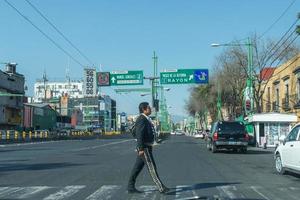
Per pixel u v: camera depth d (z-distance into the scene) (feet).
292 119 142.92
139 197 39.88
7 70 288.71
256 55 176.35
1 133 194.39
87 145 155.74
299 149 51.52
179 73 178.50
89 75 184.34
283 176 56.03
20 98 296.71
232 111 228.63
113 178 53.47
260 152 114.62
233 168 66.49
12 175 57.06
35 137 219.61
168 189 41.73
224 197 39.78
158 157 90.07
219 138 107.65
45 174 58.03
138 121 40.83
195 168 66.13
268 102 188.65
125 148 129.08
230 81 210.59
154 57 199.11
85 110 523.29
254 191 43.42
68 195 41.06
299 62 154.61
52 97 498.28
